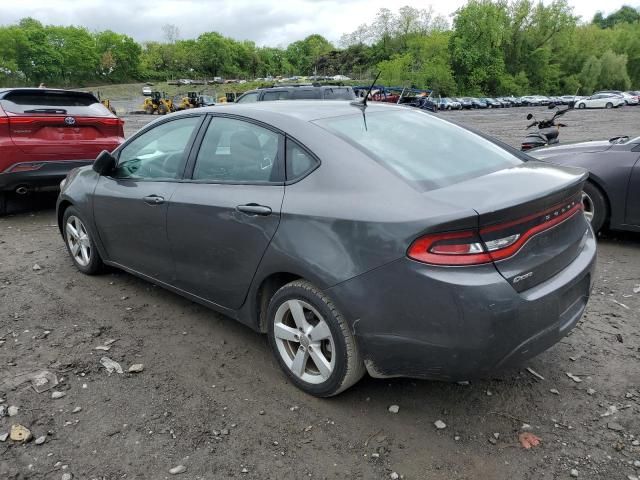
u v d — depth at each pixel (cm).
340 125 311
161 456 257
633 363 332
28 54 12631
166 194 363
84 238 476
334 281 263
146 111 4734
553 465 249
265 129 320
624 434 268
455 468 247
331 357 282
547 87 9188
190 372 329
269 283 315
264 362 340
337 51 13762
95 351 354
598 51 10175
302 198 285
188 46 16638
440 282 234
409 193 256
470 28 8181
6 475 245
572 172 301
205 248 339
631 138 589
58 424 280
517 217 243
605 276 481
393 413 287
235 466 250
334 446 263
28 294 448
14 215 732
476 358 239
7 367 335
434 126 346
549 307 252
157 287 459
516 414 285
